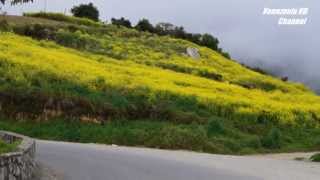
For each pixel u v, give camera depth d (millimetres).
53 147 25562
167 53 67500
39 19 71500
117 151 25797
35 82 38750
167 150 30062
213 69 63812
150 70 54281
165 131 33438
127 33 72750
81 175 17609
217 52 81750
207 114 41938
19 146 16078
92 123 35438
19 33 62469
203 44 86938
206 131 36312
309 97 59469
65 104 35688
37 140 29844
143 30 85250
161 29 86938
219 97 45438
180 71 60219
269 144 37500
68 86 39438
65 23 72188
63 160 20859
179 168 20328
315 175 20656
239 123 42344
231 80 61250
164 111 38844
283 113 45688
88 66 47531
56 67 43500
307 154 35062
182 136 33000
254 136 38656
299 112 47938
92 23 77500
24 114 34531
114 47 64438
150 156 24188
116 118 36531
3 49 46469
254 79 63594
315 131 45344
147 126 35656
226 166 22172
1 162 13227
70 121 35031
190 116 39281
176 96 43375
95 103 36812
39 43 57344
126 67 53281
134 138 32594
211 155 28453
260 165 23891
